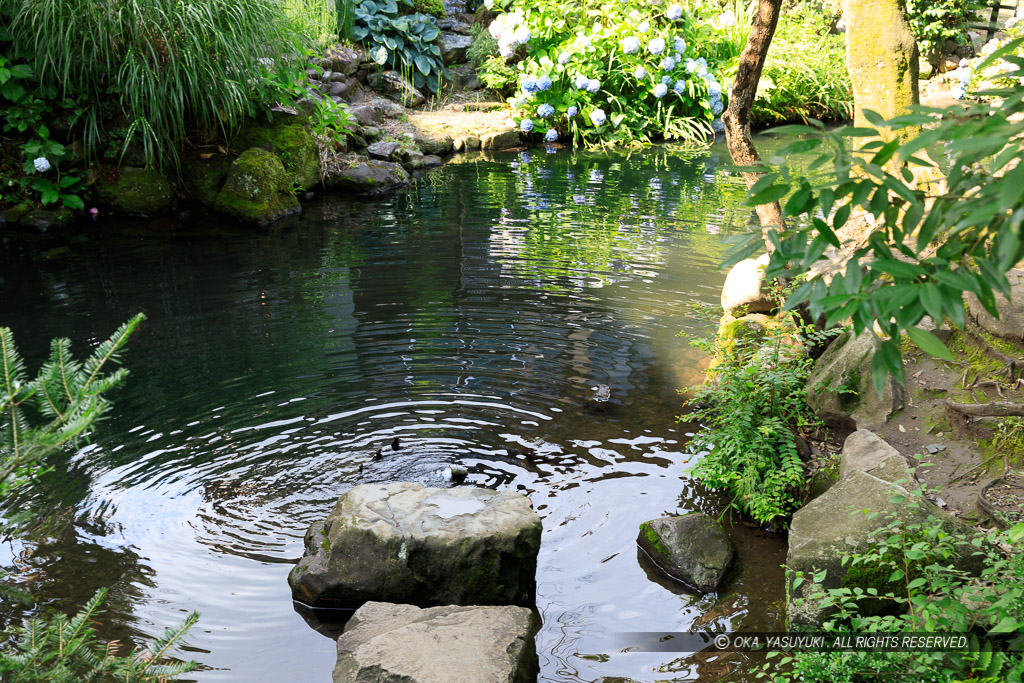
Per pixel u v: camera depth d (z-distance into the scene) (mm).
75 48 8414
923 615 2781
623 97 13797
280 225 8914
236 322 6277
